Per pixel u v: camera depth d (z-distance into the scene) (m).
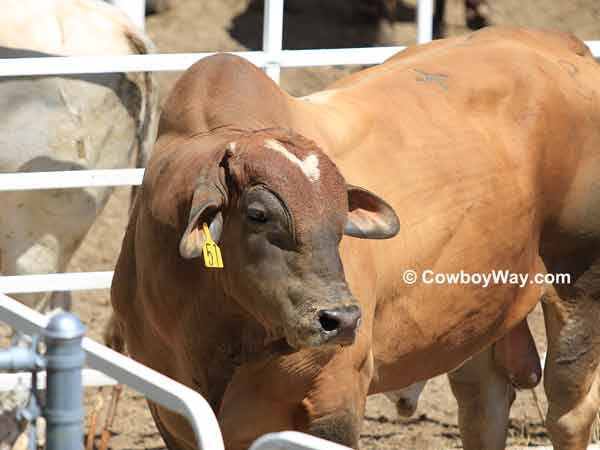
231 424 8.17
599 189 10.38
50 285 11.51
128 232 8.90
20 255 12.08
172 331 8.31
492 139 9.76
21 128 11.95
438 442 12.77
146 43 13.08
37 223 12.07
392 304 9.00
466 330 9.67
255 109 8.37
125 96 12.63
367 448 12.55
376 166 8.98
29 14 12.38
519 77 10.12
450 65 10.13
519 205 9.75
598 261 10.48
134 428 12.85
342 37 25.42
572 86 10.41
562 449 10.84
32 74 11.19
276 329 7.44
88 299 15.86
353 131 8.99
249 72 8.55
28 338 6.48
